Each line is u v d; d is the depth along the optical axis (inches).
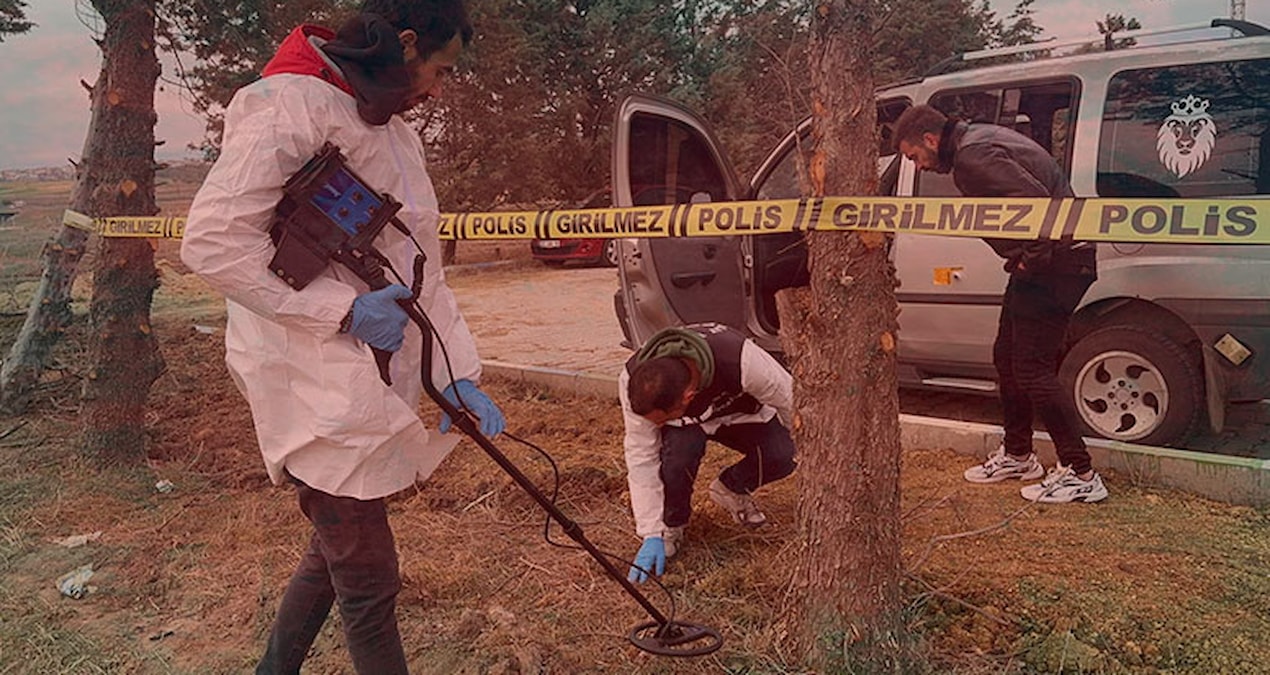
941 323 202.1
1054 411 155.0
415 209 90.3
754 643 111.0
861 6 95.3
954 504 157.6
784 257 217.6
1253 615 114.4
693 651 105.4
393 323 83.1
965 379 206.1
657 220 116.8
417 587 131.2
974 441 184.1
